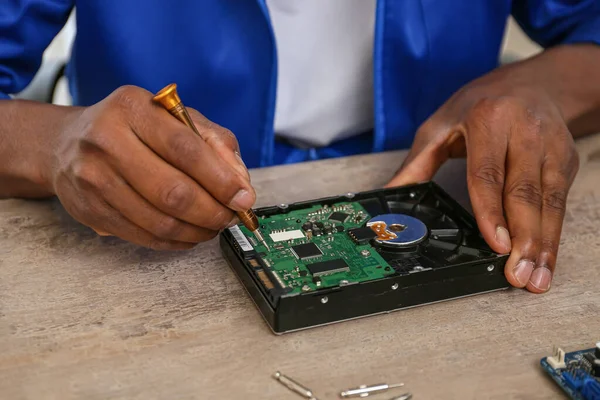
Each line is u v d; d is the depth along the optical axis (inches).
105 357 39.1
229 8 66.7
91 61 70.7
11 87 66.3
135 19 67.4
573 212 55.2
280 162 73.9
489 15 76.3
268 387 37.4
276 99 68.9
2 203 54.1
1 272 46.2
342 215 50.0
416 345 40.8
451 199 50.5
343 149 75.4
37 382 37.3
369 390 36.9
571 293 45.9
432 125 57.0
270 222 48.8
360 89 72.8
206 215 42.3
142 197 42.4
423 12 70.5
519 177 49.6
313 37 70.9
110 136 41.1
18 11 62.7
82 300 43.8
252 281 43.4
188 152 40.5
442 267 43.4
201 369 38.5
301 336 41.3
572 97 61.8
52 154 48.5
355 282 41.8
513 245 46.1
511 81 59.7
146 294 44.5
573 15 71.9
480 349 40.6
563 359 38.3
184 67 69.1
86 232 51.1
